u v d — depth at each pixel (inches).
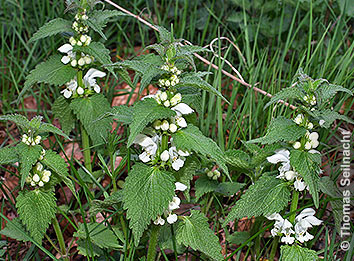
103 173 22.7
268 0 31.5
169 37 14.5
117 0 35.8
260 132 24.8
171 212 16.8
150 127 15.9
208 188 20.4
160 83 14.6
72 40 20.1
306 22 31.4
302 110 15.3
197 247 16.5
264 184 16.3
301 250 16.2
